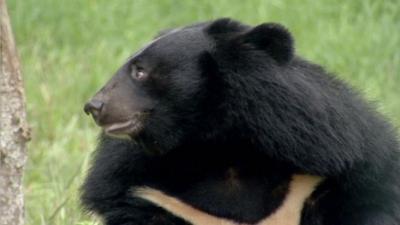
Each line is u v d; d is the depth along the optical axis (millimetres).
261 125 13281
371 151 13602
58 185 18703
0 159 13430
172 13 28062
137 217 13789
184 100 13344
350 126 13492
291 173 13617
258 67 13320
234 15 27703
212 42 13484
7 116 13352
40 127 23062
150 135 13398
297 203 13672
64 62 26188
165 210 13750
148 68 13375
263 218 13742
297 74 13469
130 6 28141
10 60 13305
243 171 13695
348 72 25875
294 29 27219
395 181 13859
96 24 27625
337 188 13586
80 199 14281
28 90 24266
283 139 13289
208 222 13766
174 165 13680
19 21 27484
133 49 26578
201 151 13578
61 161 20984
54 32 27469
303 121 13281
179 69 13359
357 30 27141
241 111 13297
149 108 13328
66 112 23797
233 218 13766
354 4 28234
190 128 13414
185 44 13461
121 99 13297
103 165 13961
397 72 25922
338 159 13375
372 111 14008
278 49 13406
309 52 26359
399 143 14258
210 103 13352
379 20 27750
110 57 26188
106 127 13320
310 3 28047
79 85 24844
